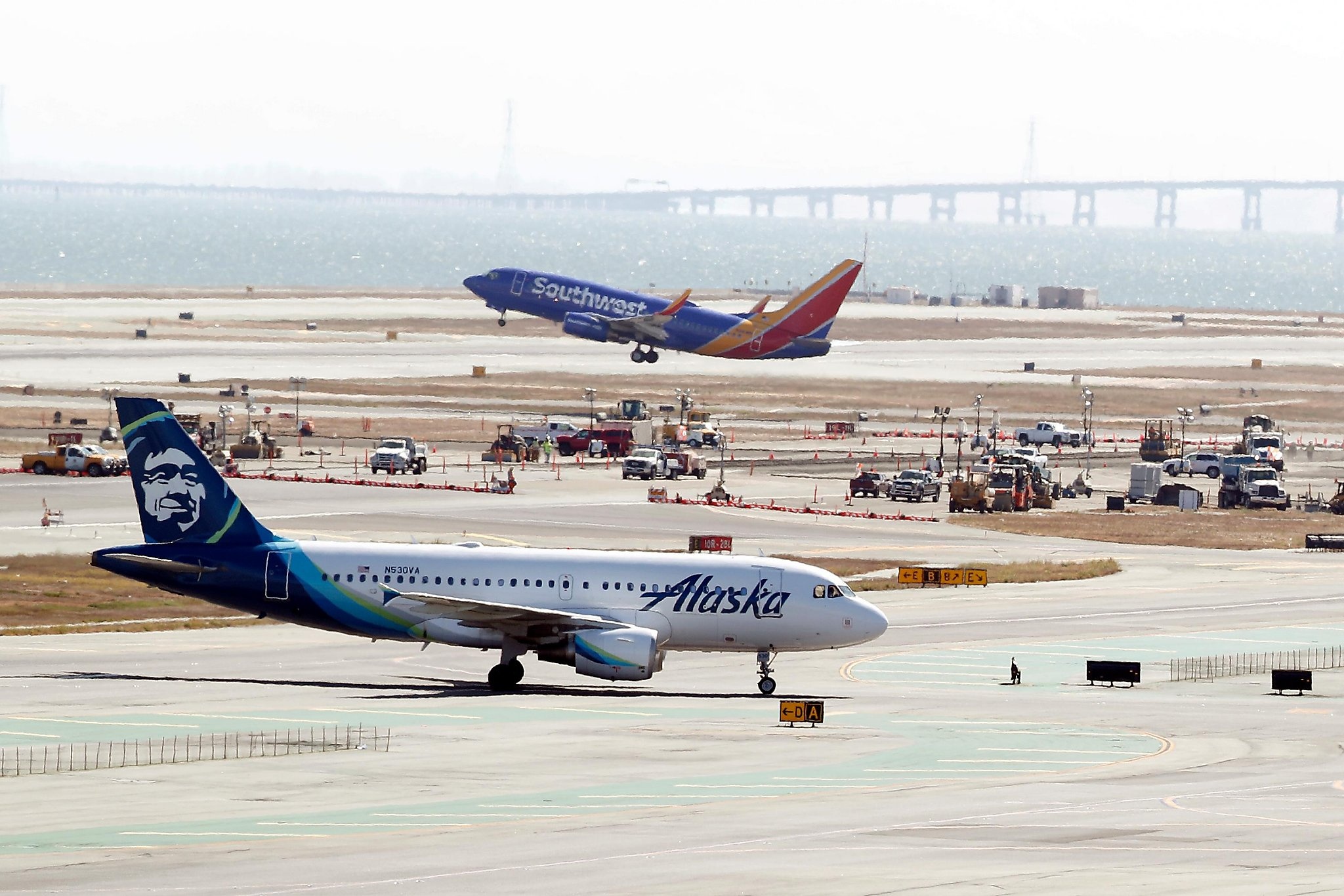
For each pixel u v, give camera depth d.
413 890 147.88
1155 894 147.75
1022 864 160.50
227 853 163.38
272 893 146.38
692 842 170.50
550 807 190.75
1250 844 171.50
